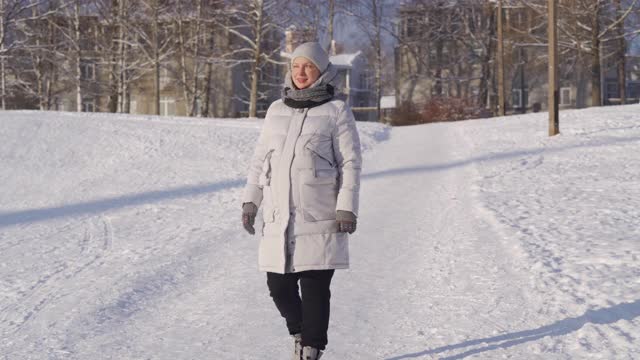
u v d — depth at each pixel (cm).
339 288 557
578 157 1362
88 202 1134
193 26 3991
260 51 3775
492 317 455
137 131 1919
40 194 1230
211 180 1334
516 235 689
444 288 539
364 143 1823
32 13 3816
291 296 361
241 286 586
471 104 4119
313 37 3909
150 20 3900
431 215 866
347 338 432
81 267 672
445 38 4781
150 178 1373
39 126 1900
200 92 4716
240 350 420
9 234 866
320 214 346
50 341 448
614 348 380
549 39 1797
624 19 3638
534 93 5241
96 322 489
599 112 2325
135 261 695
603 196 920
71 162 1554
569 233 690
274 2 3725
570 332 414
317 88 355
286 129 355
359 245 722
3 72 3856
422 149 1680
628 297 470
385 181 1191
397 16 4712
